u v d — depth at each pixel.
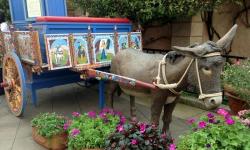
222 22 6.52
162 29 6.75
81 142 3.34
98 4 6.01
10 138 4.25
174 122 4.79
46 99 6.03
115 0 5.64
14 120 4.92
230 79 4.26
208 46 2.94
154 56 3.72
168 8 5.22
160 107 3.55
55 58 4.01
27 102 5.83
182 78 3.23
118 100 6.04
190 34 6.16
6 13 8.98
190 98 5.57
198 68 2.99
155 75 3.48
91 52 4.35
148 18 5.49
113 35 4.60
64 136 3.78
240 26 6.34
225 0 5.55
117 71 4.14
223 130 2.72
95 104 5.71
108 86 4.64
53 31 4.34
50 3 5.28
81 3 6.50
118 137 3.07
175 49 3.09
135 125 3.19
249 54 6.26
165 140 3.11
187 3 5.07
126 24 5.23
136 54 3.97
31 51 4.29
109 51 4.56
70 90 6.69
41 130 3.81
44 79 4.91
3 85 5.07
